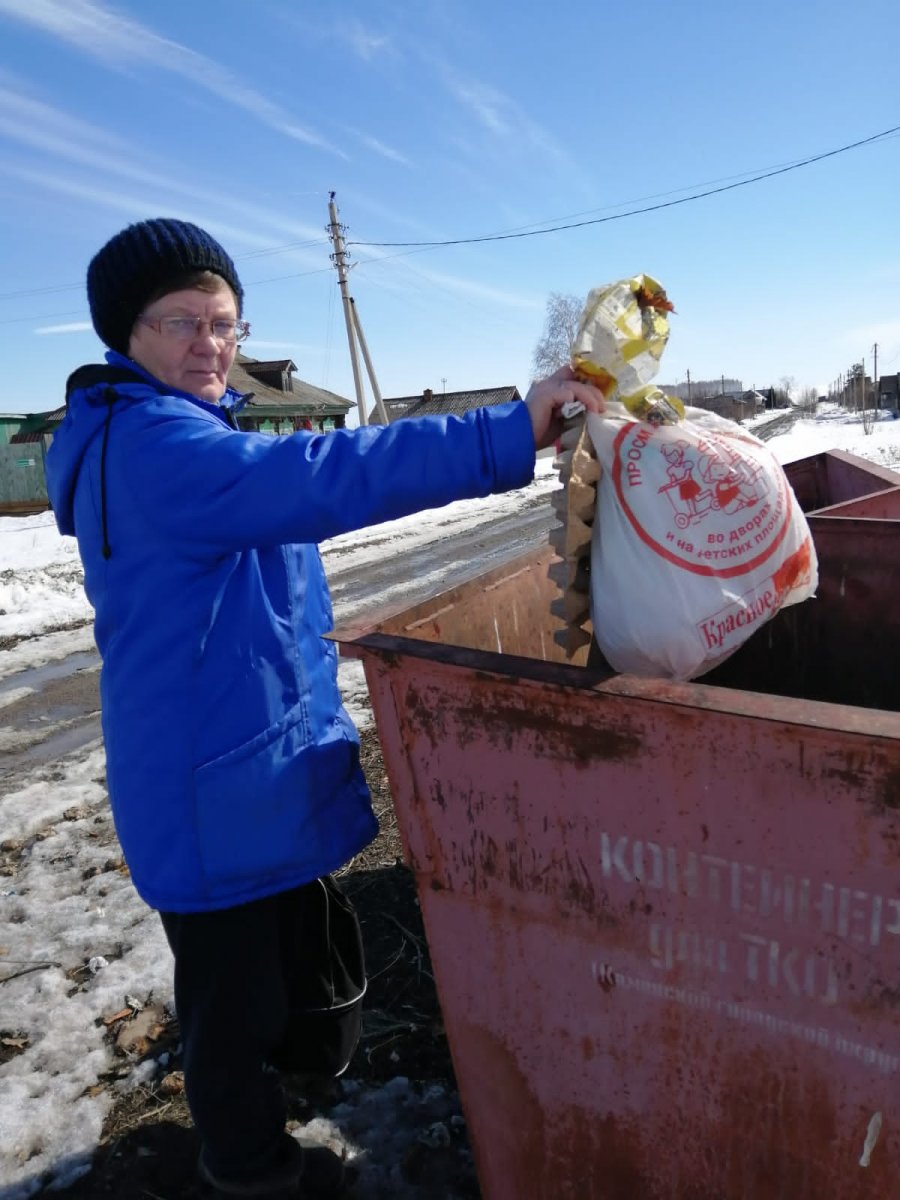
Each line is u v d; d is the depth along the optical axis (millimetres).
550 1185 1557
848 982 1131
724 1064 1279
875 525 2117
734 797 1137
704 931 1224
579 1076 1434
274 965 1607
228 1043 1571
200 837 1479
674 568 1281
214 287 1534
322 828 1592
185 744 1464
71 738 5051
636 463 1302
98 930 2965
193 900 1486
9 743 5047
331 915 1855
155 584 1439
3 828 3828
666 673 1325
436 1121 2076
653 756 1182
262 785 1505
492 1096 1562
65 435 1533
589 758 1236
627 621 1301
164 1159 2049
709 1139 1341
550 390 1330
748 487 1312
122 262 1481
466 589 1901
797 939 1151
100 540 1476
